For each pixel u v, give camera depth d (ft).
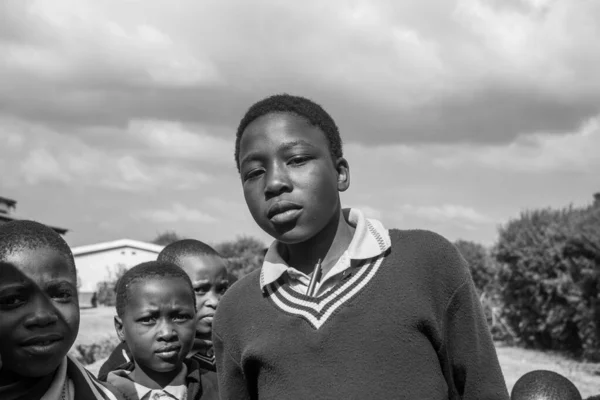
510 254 73.77
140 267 12.42
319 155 7.52
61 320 6.96
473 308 7.37
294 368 7.21
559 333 68.08
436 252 7.45
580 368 56.65
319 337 7.17
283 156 7.44
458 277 7.38
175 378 12.19
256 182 7.56
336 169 7.90
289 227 7.42
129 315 12.02
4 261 6.88
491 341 7.54
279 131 7.46
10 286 6.82
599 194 70.49
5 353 6.86
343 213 8.23
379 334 7.09
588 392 44.29
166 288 11.99
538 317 72.23
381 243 7.53
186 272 13.97
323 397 7.00
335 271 7.42
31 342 6.79
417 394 6.98
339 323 7.18
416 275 7.34
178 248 14.49
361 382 6.98
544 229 70.28
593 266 61.87
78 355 45.37
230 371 7.99
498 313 84.07
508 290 74.95
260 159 7.51
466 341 7.28
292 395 7.13
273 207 7.39
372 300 7.23
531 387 9.33
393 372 7.01
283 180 7.36
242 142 7.70
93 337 54.80
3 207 96.78
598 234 61.11
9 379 7.04
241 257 159.12
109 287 148.56
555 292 68.28
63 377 7.22
